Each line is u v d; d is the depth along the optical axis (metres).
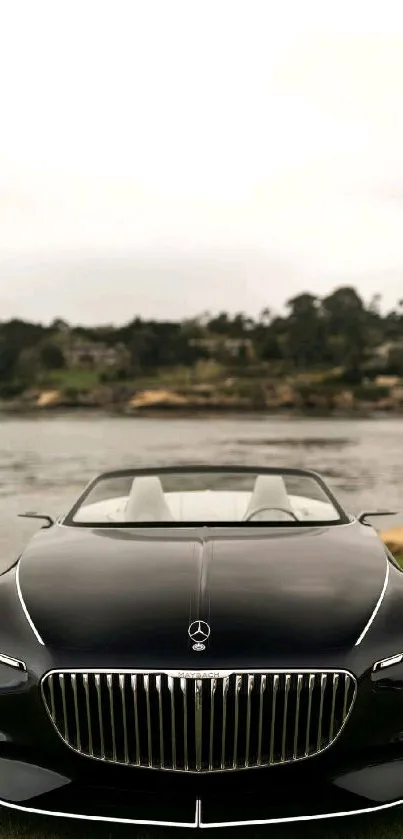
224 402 196.25
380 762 2.65
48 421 131.62
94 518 4.34
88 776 2.61
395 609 2.85
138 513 4.38
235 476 4.64
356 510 14.58
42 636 2.71
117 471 4.60
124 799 2.60
